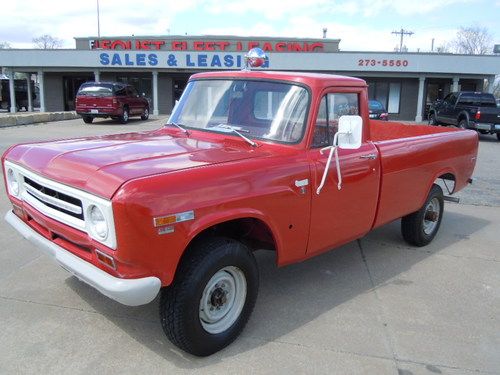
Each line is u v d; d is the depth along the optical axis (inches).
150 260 115.4
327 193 159.5
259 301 169.2
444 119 893.8
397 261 213.9
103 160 128.4
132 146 147.5
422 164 211.0
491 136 874.8
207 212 123.3
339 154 165.3
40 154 143.3
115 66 1242.0
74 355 132.6
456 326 157.6
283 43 1334.9
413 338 148.9
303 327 152.6
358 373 130.2
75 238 126.5
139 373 126.2
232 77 173.5
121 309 157.9
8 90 1419.8
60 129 751.7
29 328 144.9
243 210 131.8
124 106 895.7
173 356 134.0
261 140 156.4
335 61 1176.2
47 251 137.7
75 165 127.2
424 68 1175.0
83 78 1347.2
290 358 135.5
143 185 113.0
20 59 1257.4
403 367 133.6
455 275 200.4
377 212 189.0
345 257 216.7
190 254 128.4
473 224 280.4
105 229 115.0
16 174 152.3
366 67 1178.6
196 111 177.8
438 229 249.4
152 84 1318.9
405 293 180.9
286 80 160.6
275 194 140.4
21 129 733.3
